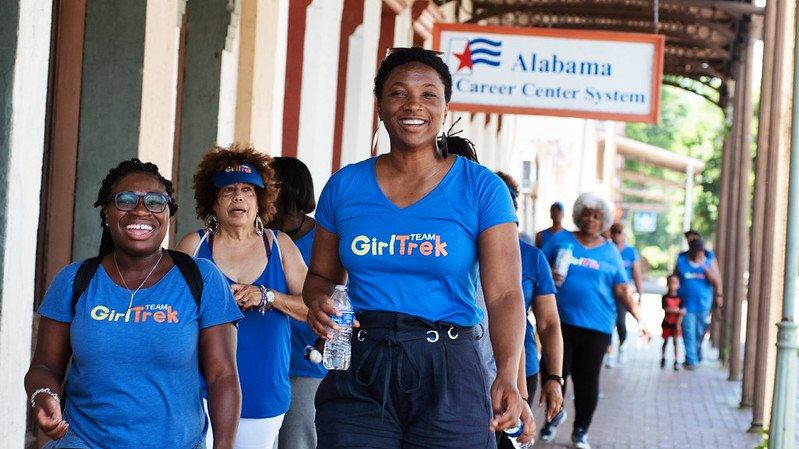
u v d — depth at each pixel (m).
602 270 10.43
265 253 6.11
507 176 6.97
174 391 4.41
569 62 14.46
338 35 12.83
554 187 35.28
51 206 7.35
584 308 10.47
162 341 4.36
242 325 5.90
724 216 28.78
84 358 4.34
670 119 91.62
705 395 16.27
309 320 4.53
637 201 83.19
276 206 6.70
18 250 5.78
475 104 14.52
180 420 4.43
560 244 10.48
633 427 12.89
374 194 4.46
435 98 4.43
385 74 4.47
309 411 6.48
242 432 5.89
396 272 4.41
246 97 9.40
